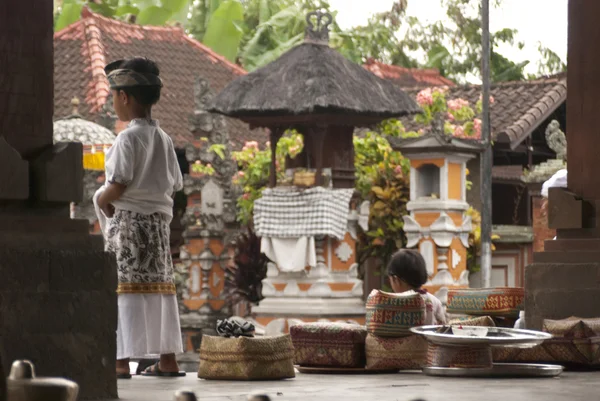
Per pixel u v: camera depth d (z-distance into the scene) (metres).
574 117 7.27
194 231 16.78
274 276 15.38
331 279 15.16
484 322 6.97
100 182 15.54
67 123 15.95
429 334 6.44
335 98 14.73
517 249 17.56
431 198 14.94
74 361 5.09
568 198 7.20
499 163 22.25
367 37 29.92
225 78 23.72
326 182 15.05
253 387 5.81
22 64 5.12
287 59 15.52
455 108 18.02
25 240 5.01
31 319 4.98
